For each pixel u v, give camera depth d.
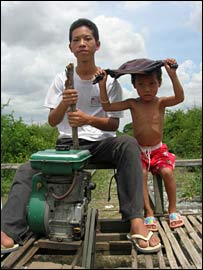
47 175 2.59
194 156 10.09
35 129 10.94
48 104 3.34
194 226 3.14
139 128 3.28
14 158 8.62
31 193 2.60
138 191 2.59
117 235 2.78
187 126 11.62
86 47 3.18
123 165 2.69
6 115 8.93
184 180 7.76
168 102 3.27
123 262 2.63
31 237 2.62
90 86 3.34
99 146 2.95
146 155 3.27
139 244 2.44
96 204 5.24
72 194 2.55
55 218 2.53
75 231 2.48
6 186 7.00
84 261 2.30
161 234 2.80
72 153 2.56
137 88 3.27
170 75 3.08
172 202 3.22
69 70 2.72
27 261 2.29
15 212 2.56
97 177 7.91
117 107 3.20
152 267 2.24
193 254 2.41
